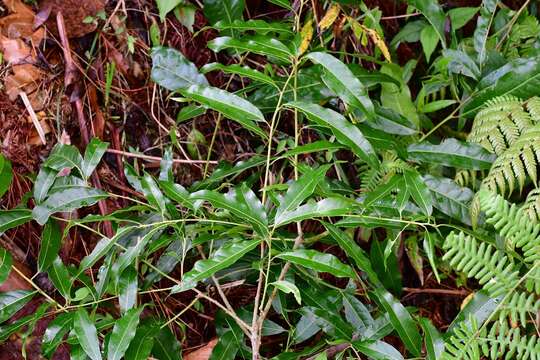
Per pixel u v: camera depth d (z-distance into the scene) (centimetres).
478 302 131
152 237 141
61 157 134
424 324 127
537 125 136
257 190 157
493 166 136
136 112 154
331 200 123
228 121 158
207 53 158
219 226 135
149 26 155
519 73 143
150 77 153
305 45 146
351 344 130
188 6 155
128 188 152
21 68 148
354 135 128
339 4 155
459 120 155
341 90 130
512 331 125
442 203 140
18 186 146
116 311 146
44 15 149
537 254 126
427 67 165
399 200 130
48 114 149
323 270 122
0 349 140
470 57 153
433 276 157
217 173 144
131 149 153
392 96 154
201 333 152
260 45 134
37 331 141
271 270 138
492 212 127
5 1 147
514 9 168
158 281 149
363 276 148
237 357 148
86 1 150
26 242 146
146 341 129
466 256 127
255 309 131
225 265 122
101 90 152
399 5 166
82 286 146
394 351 128
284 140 149
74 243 148
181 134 156
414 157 142
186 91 130
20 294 131
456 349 124
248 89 146
